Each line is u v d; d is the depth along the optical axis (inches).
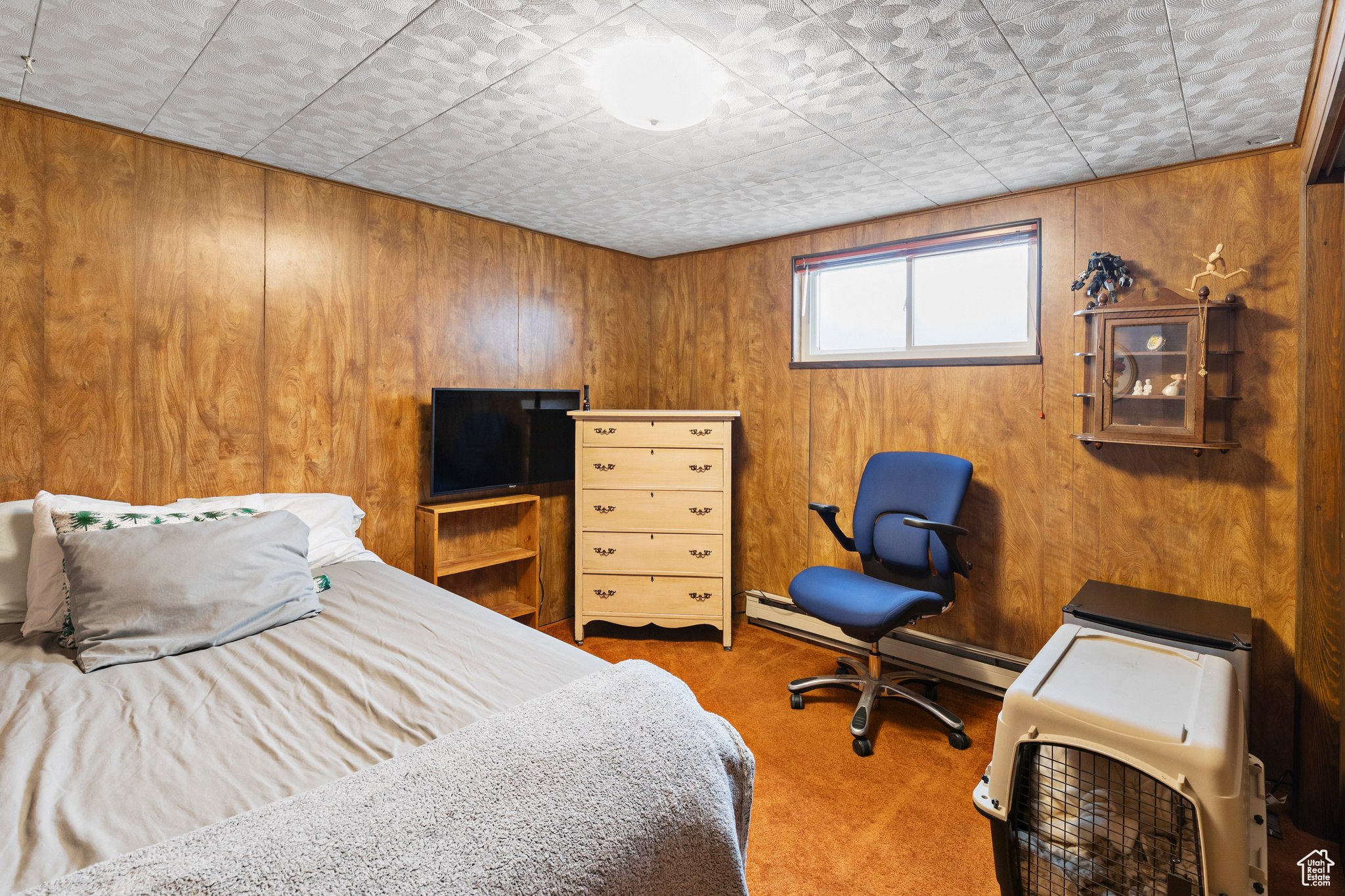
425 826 36.6
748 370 151.8
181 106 82.0
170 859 32.6
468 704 55.1
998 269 119.3
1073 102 78.7
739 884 46.6
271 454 104.6
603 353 158.7
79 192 86.1
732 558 152.8
